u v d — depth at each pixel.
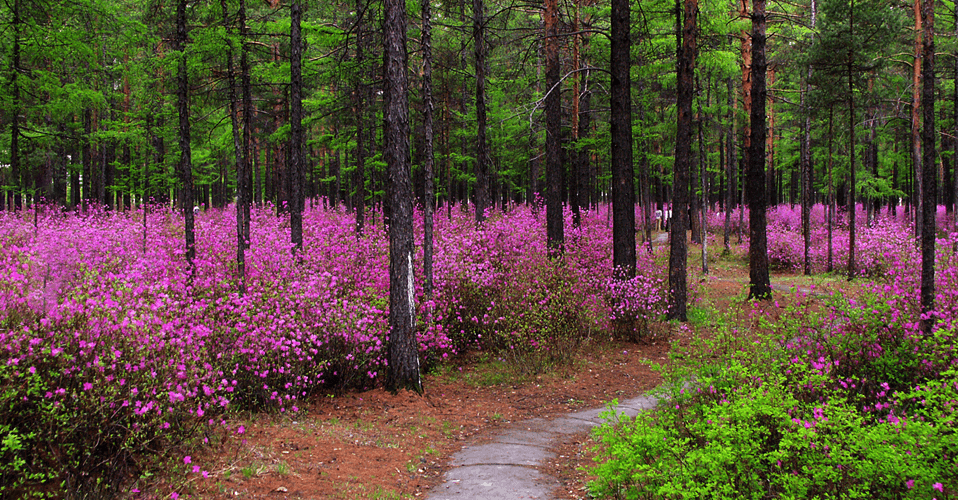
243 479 4.99
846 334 6.23
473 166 29.19
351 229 14.82
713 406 4.93
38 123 21.84
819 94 18.64
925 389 4.21
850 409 4.02
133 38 13.20
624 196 12.55
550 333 10.50
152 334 4.96
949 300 7.24
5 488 3.82
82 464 4.28
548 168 14.53
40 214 19.56
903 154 30.42
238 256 10.60
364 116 17.27
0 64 12.84
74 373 4.47
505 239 13.51
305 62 13.80
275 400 7.20
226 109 18.86
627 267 12.34
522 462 6.11
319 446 6.19
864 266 17.67
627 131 12.58
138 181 24.17
